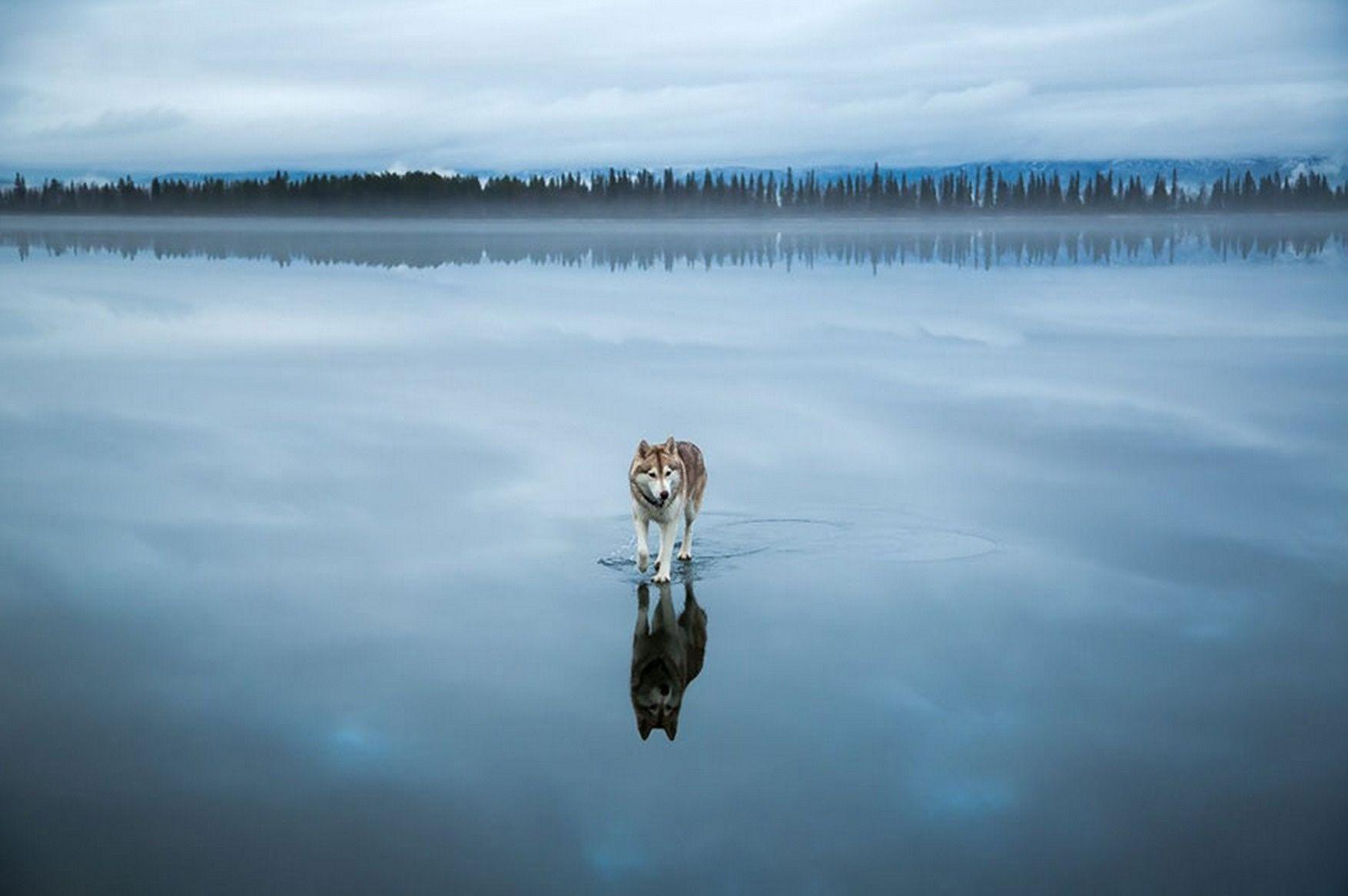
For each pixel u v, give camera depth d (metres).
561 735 8.50
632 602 11.44
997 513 14.66
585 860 6.86
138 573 12.34
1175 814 7.33
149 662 9.88
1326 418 21.59
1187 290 57.50
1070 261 95.44
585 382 26.44
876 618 10.94
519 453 18.34
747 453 18.27
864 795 7.59
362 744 8.36
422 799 7.56
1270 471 17.06
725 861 6.84
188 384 26.14
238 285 62.53
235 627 10.74
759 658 10.00
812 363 29.72
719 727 8.62
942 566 12.59
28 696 9.16
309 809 7.45
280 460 17.95
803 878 6.68
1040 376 27.38
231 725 8.66
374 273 77.19
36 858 6.84
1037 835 7.11
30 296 53.81
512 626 10.77
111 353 31.78
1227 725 8.61
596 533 13.85
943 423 21.16
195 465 17.66
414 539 13.59
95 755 8.17
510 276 74.88
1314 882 6.58
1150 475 16.83
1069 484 16.16
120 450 18.89
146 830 7.18
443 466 17.47
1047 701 9.05
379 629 10.67
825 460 17.72
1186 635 10.47
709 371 28.28
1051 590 11.71
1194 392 24.89
